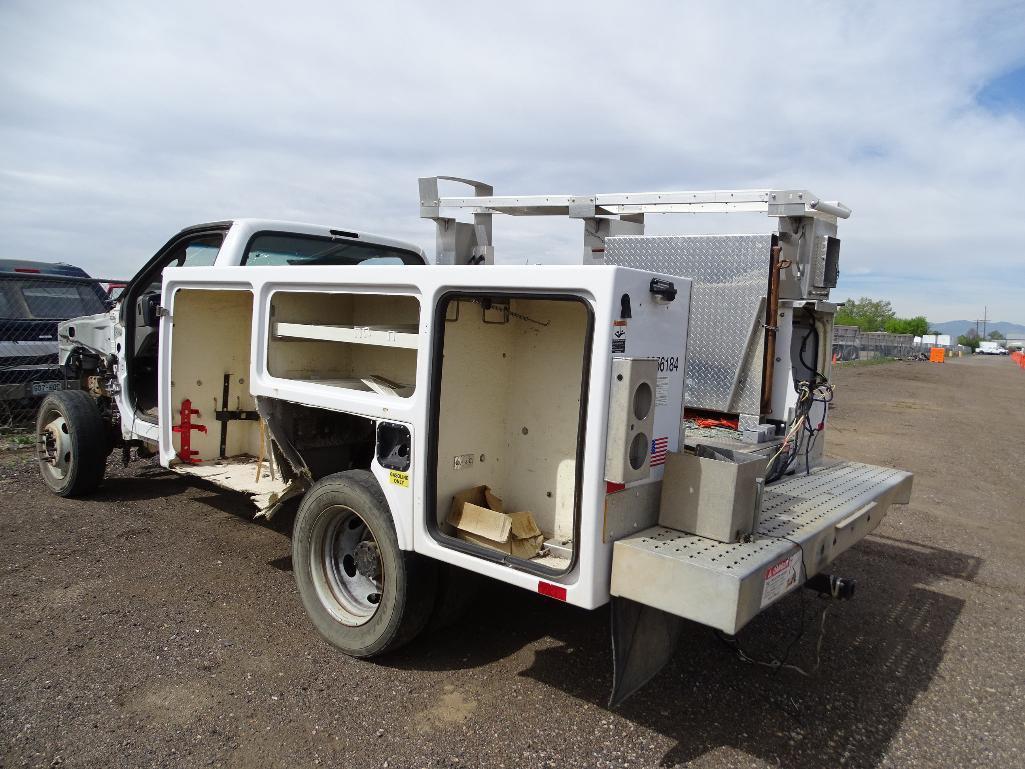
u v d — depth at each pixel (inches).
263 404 155.8
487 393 131.4
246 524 213.5
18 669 130.2
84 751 108.3
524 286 108.0
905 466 370.9
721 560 99.3
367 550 142.3
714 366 163.5
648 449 104.5
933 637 166.4
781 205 155.6
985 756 120.3
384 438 130.8
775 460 154.6
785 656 148.5
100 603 158.4
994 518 276.2
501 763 110.6
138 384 227.0
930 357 2324.1
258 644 143.3
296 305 159.8
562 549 123.6
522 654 144.9
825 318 174.1
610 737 119.0
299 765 107.5
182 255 220.1
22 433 323.0
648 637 112.3
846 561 217.3
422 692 129.1
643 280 105.3
